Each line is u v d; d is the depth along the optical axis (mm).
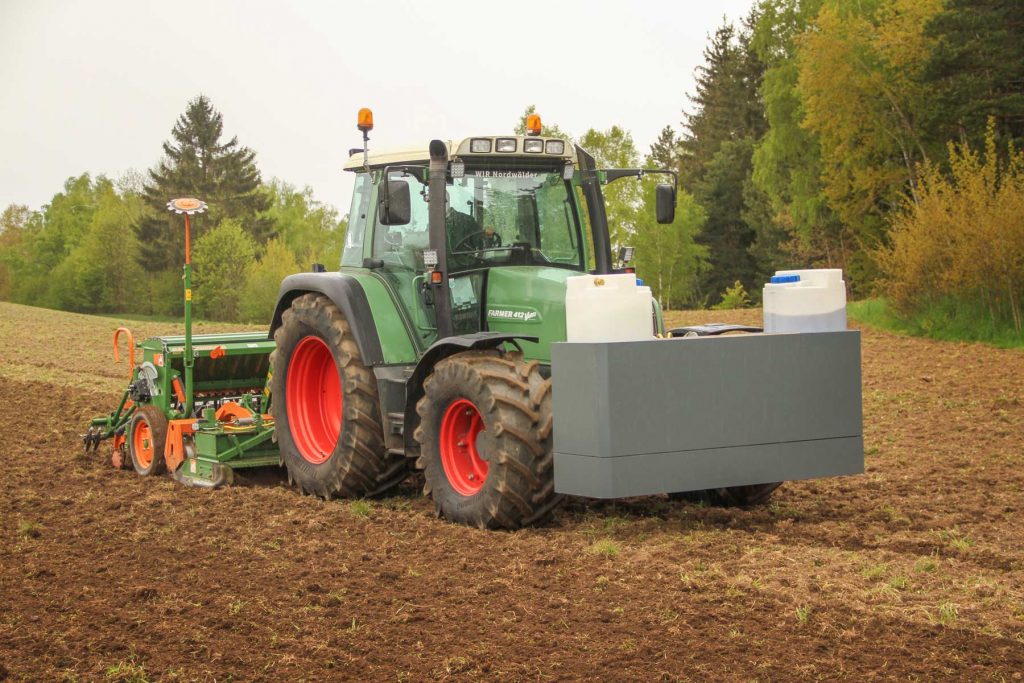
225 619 5410
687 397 6730
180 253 77250
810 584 5773
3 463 10078
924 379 16000
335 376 8977
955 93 29469
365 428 8219
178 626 5340
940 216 22750
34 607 5676
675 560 6379
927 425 12047
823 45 34875
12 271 87250
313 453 8812
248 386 10211
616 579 6012
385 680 4598
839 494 8469
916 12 33219
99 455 10625
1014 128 30906
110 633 5254
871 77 34062
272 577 6211
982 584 5707
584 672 4621
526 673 4629
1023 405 13305
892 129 35000
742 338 6918
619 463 6523
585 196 8344
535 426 6984
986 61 29125
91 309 79188
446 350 7562
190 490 8883
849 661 4684
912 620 5188
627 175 8391
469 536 6992
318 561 6539
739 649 4855
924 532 7062
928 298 23391
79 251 79625
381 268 8562
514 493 6969
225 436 9016
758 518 7523
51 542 7133
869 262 38969
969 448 10492
